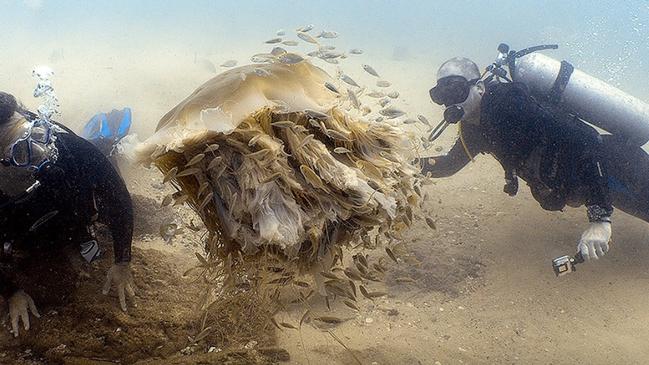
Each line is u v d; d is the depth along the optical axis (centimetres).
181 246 413
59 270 325
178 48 1484
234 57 1331
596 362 349
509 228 517
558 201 448
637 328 386
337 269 238
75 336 284
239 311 292
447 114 434
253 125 206
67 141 300
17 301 292
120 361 277
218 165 205
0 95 268
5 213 283
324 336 334
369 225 221
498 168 672
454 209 548
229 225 206
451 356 338
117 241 321
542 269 455
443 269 439
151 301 318
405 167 238
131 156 210
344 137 214
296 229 194
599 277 447
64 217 304
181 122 206
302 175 209
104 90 912
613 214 549
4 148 268
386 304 391
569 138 420
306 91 223
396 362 318
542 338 373
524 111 421
